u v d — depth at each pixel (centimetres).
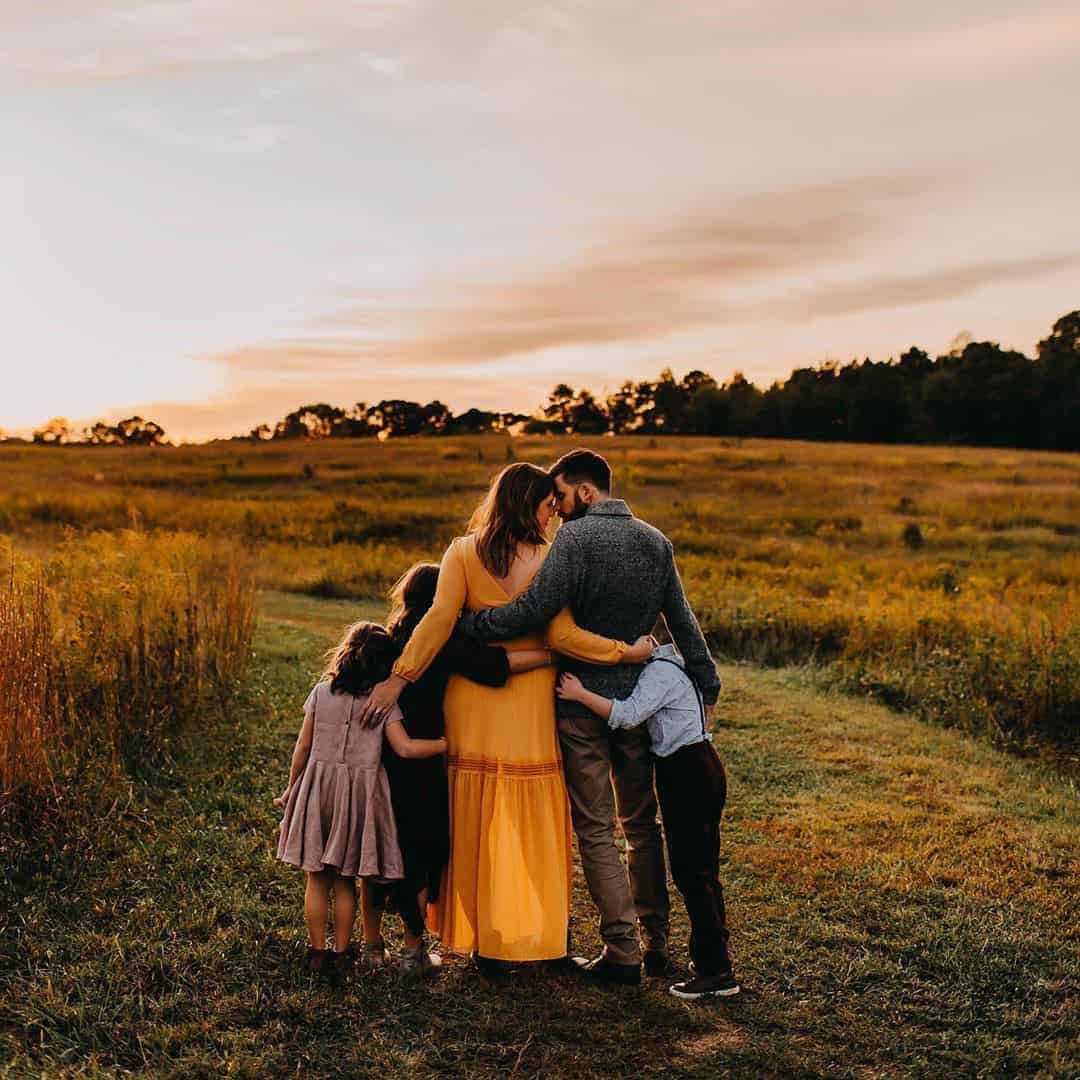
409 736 405
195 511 3488
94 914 454
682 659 429
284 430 12975
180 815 572
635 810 430
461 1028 378
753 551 2716
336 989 398
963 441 9631
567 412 13162
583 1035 376
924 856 563
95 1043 359
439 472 5338
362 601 1552
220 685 795
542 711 414
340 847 397
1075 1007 403
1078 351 10606
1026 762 784
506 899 400
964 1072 360
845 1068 360
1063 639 968
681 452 6312
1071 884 528
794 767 740
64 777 557
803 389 10950
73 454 6284
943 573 2162
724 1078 353
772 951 447
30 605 612
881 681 1004
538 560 419
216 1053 356
